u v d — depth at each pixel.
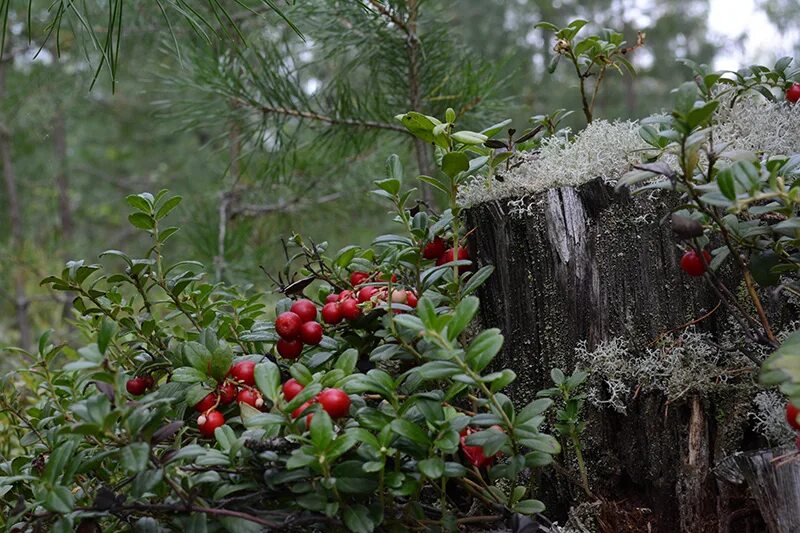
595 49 0.40
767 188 0.30
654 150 0.34
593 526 0.34
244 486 0.29
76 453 0.31
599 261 0.34
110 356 0.37
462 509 0.34
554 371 0.33
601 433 0.34
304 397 0.28
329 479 0.27
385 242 0.34
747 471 0.30
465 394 0.34
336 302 0.33
